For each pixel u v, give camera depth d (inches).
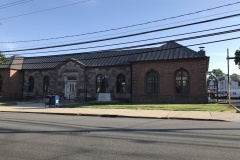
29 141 399.2
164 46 1453.0
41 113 959.6
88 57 1700.3
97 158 301.6
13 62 1835.6
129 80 1499.8
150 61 1411.2
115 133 473.1
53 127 553.0
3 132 484.1
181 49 1401.3
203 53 1327.5
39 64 1829.5
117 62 1545.3
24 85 1839.3
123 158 301.3
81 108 1083.3
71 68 1647.4
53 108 1112.8
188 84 1341.0
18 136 442.0
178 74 1366.9
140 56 1469.0
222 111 911.7
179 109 975.0
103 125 589.6
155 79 1405.0
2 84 1818.4
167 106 1093.8
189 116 778.8
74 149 346.3
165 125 593.0
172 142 389.4
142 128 540.1
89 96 1587.1
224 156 307.3
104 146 363.6
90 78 1598.2
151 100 1398.9
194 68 1333.7
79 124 607.5
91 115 868.6
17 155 316.2
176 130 510.3
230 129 522.3
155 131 497.7
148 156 309.9
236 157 302.7
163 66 1387.8
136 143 383.2
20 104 1396.4
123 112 904.3
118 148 351.3
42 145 370.6
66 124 606.5
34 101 1626.5
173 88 1360.7
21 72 1859.0
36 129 522.3
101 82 1536.7
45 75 1776.6
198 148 348.8
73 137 432.1
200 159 295.9
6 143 384.8
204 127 554.6
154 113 866.1
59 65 1684.3
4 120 687.7
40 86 1786.4
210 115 799.1
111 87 1540.4
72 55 1792.6
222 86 3218.5
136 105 1171.9
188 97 1333.7
